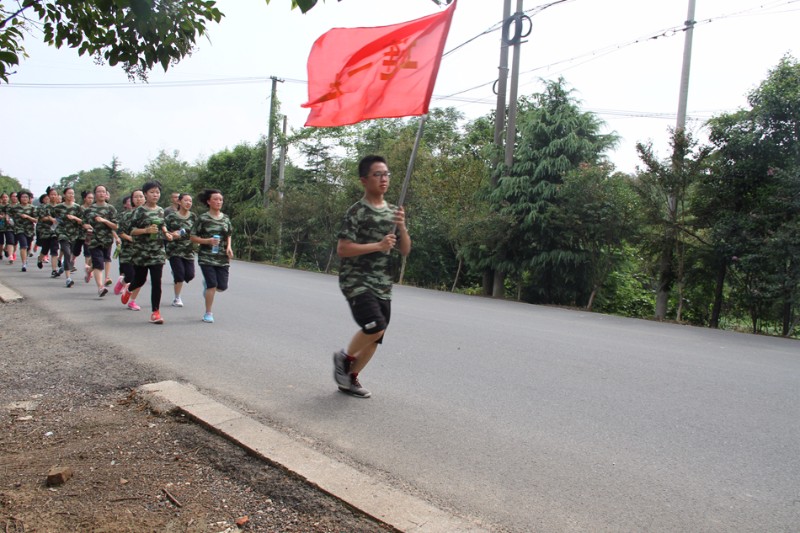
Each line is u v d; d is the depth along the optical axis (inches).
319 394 199.3
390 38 175.5
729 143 460.1
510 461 147.9
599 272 565.9
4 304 359.9
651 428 174.7
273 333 302.0
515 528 115.6
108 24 129.8
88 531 107.4
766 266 433.4
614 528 116.4
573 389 214.8
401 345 285.7
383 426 170.2
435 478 137.0
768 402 206.1
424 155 737.0
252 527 111.3
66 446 146.6
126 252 359.9
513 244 601.6
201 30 131.6
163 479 129.3
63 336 275.1
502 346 292.2
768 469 146.6
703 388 223.0
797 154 434.3
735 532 115.7
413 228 713.6
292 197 959.0
